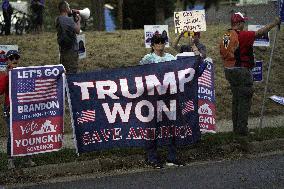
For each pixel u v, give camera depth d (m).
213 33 17.27
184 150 8.90
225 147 9.15
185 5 27.47
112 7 29.64
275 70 15.20
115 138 8.42
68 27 10.75
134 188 7.25
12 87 8.07
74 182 7.75
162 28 12.09
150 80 8.40
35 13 19.55
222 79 14.09
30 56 14.41
